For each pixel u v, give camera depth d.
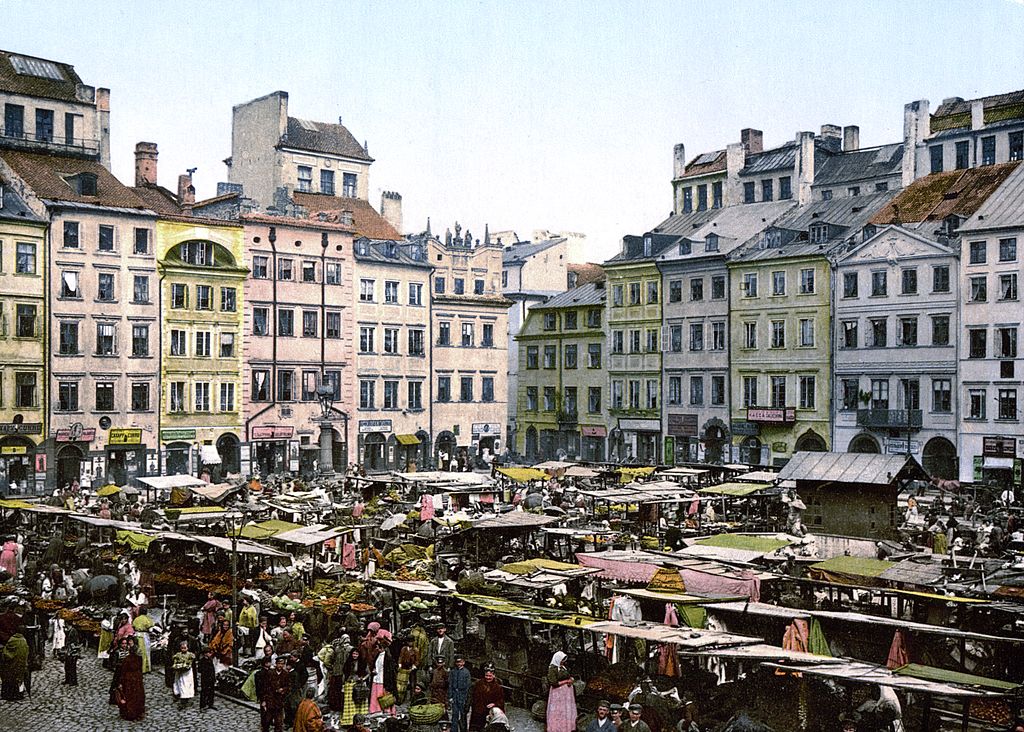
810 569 35.25
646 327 103.50
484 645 31.98
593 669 29.36
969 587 32.19
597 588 37.69
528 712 29.33
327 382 97.25
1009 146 88.62
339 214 100.44
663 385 101.94
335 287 97.81
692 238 104.75
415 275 103.75
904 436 84.00
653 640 26.52
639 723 23.86
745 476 62.97
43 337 81.50
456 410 107.00
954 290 81.19
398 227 119.06
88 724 28.61
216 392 90.56
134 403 86.19
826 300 89.12
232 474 88.38
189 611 37.38
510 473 66.62
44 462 81.06
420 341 104.31
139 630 33.94
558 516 52.41
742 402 95.19
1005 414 78.38
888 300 85.06
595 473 69.62
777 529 54.06
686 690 27.08
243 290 92.12
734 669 28.59
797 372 91.12
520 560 43.12
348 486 69.75
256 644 33.19
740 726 23.95
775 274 92.62
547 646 30.25
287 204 97.12
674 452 100.75
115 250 85.19
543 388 114.50
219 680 31.55
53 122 87.75
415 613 35.66
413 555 46.34
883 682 22.00
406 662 29.53
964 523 57.94
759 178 106.44
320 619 34.59
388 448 101.88
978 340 79.94
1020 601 31.05
